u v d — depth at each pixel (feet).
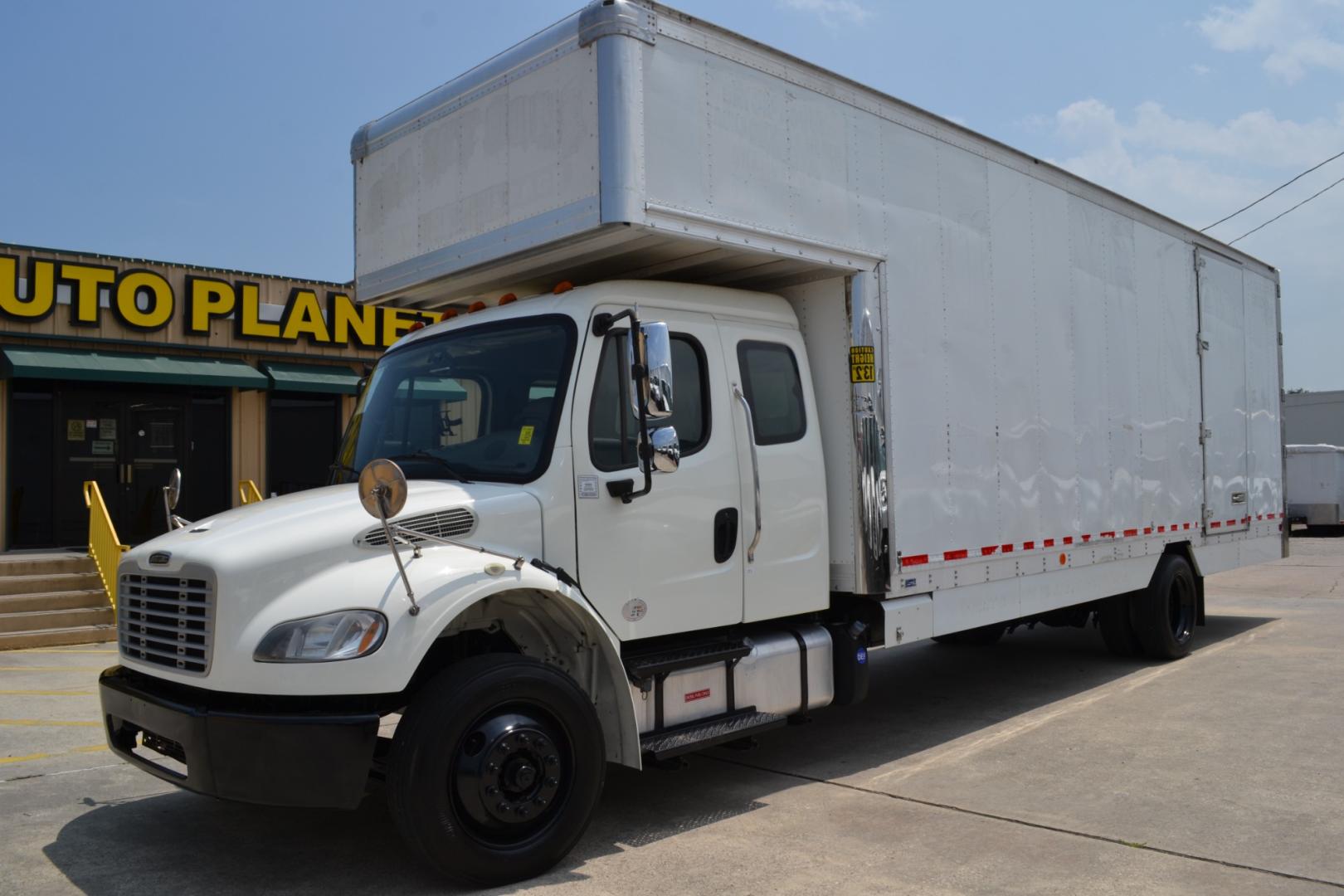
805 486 18.93
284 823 16.93
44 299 47.39
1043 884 13.75
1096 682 27.66
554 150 16.24
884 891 13.58
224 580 13.11
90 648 36.73
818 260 18.56
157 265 50.96
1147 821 16.24
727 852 15.17
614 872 14.38
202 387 53.52
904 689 27.84
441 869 13.26
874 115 19.99
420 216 19.01
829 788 18.54
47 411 49.78
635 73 15.62
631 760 15.16
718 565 17.26
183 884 14.21
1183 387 30.14
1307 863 14.30
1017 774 19.11
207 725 12.87
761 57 17.75
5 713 26.00
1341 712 23.09
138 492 51.85
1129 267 27.81
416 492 14.78
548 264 17.88
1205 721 22.65
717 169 16.83
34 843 16.03
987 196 22.75
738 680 17.53
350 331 56.29
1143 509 27.84
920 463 20.45
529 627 15.78
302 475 56.08
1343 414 135.03
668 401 14.56
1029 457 23.50
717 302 18.22
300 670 12.70
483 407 16.69
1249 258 34.78
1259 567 60.54
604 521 15.78
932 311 20.99
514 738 13.79
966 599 21.68
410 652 13.00
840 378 19.51
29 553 47.65
